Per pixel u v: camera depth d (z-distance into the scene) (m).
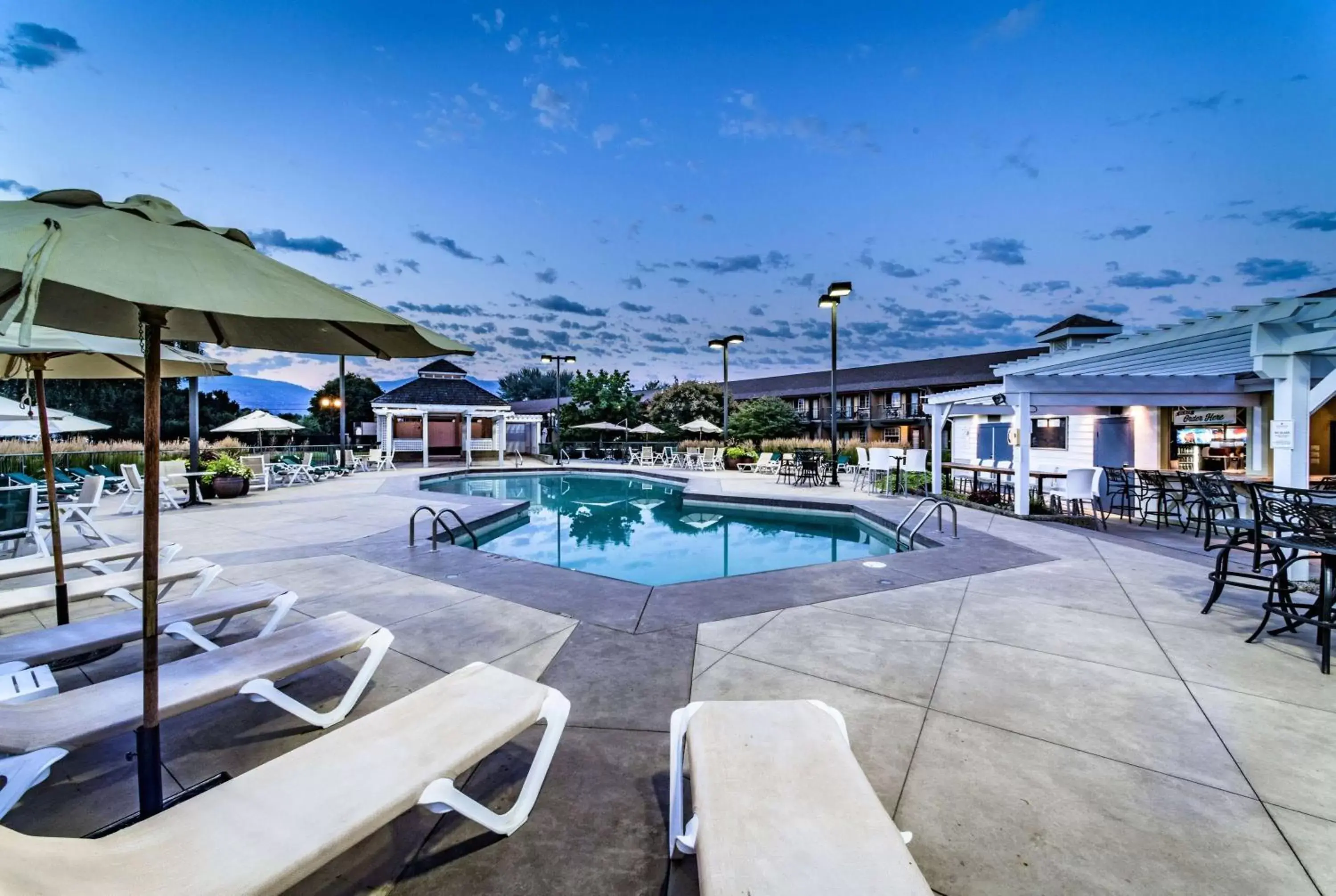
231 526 8.98
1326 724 2.76
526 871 1.84
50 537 7.82
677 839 1.77
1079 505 10.17
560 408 30.41
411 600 4.87
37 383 3.51
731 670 3.45
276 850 1.40
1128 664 3.50
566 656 3.67
